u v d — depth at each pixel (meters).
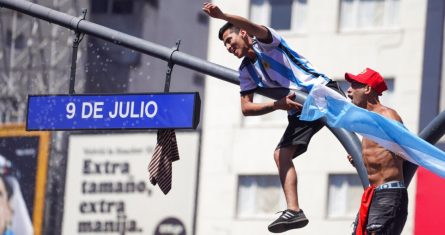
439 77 34.47
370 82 10.03
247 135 36.53
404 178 10.11
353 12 36.12
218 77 10.72
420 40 35.00
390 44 35.34
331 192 35.34
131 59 36.91
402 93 34.97
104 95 10.97
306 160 35.56
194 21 37.34
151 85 37.06
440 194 29.73
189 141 37.00
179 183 37.06
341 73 36.06
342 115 9.76
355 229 10.09
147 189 37.53
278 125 36.25
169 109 10.76
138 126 10.82
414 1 35.22
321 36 36.25
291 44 36.53
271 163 36.25
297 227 10.35
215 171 36.78
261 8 36.84
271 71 10.50
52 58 37.53
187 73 37.03
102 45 36.91
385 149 9.88
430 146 9.66
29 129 11.09
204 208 36.84
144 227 37.50
